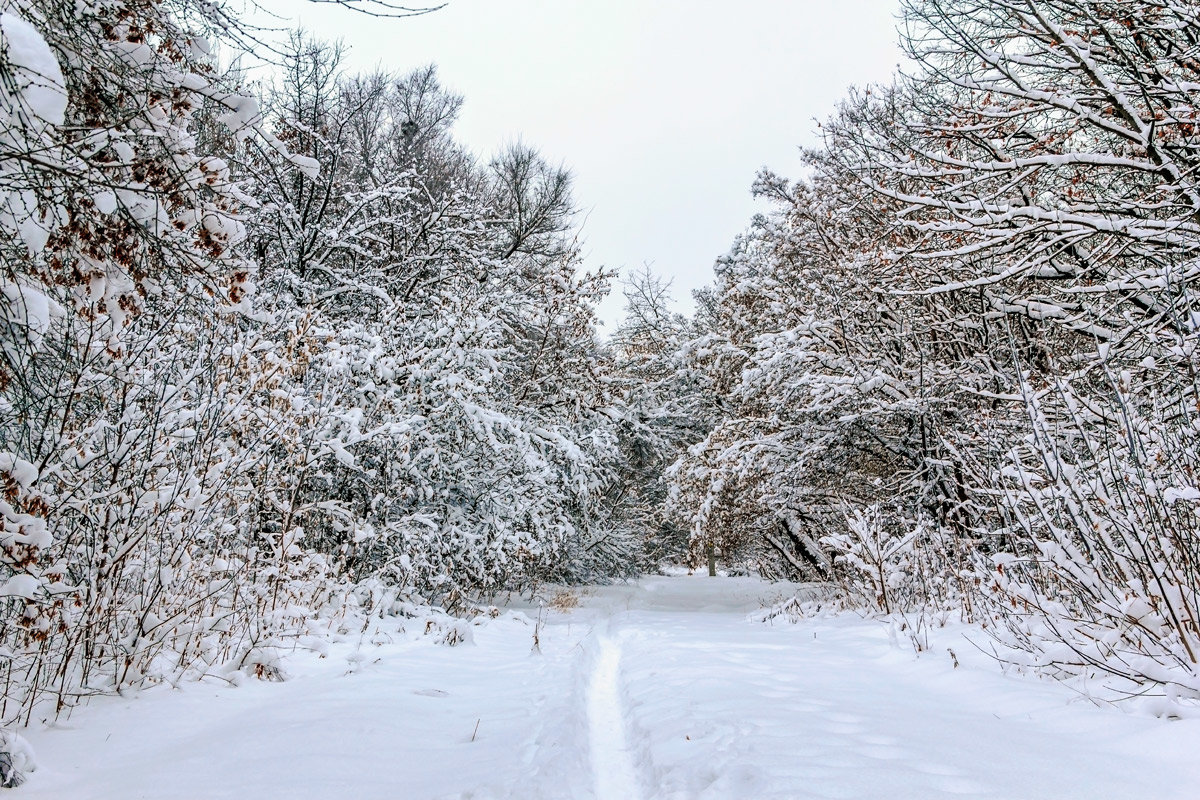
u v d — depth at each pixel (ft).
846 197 39.01
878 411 38.40
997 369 33.37
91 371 15.10
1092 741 10.84
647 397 69.87
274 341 25.86
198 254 12.67
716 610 48.93
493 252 58.80
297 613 20.36
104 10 11.61
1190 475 14.52
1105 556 15.12
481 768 10.84
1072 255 27.09
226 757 11.28
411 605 31.01
